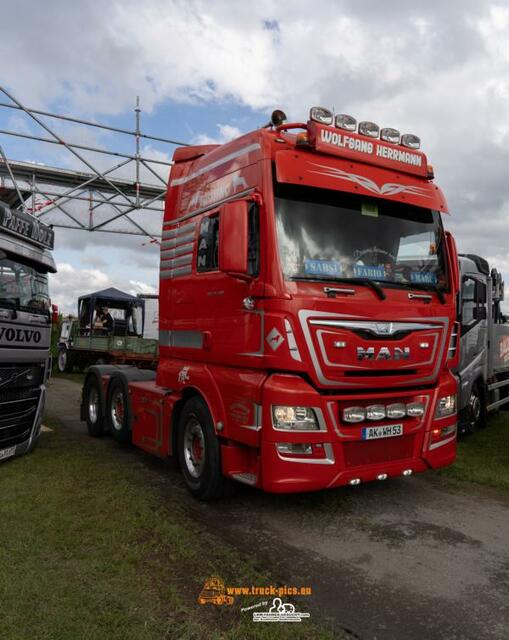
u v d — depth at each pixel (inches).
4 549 149.4
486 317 349.7
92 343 737.6
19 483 209.6
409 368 184.2
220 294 192.9
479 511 195.9
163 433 229.6
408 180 201.5
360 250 183.0
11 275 239.1
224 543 163.0
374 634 117.0
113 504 187.8
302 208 176.9
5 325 231.6
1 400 233.1
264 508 195.3
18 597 123.9
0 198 633.0
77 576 135.6
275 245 168.4
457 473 240.1
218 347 192.2
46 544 154.0
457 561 153.8
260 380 170.4
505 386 414.0
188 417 211.3
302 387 165.3
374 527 179.2
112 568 140.4
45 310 268.2
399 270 190.2
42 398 265.4
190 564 146.5
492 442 313.1
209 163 213.5
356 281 176.6
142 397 251.8
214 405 190.9
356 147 188.9
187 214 223.0
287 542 165.8
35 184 619.2
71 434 319.9
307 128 181.6
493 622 122.3
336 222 181.3
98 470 233.6
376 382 177.0
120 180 655.1
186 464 210.2
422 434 190.7
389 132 200.8
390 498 208.8
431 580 142.0
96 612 119.3
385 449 182.5
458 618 123.7
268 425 165.0
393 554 157.9
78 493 199.5
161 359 236.1
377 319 176.7
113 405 292.7
